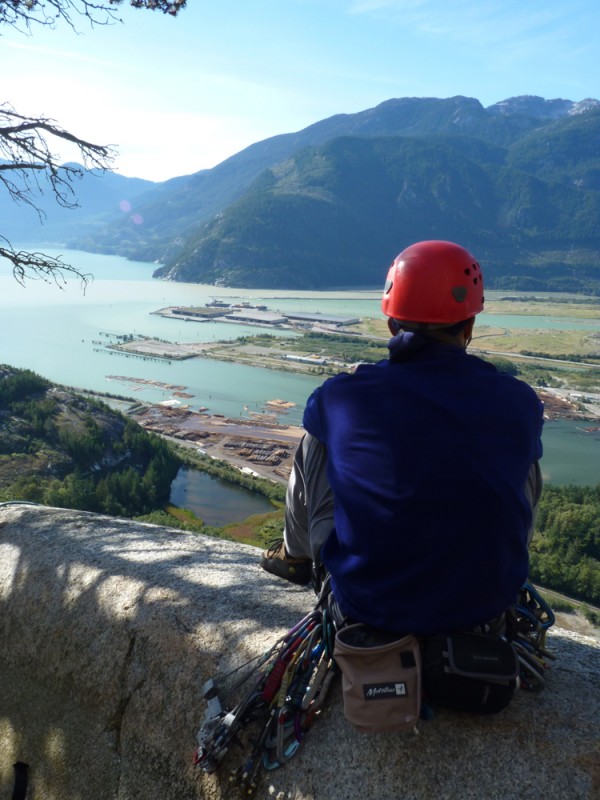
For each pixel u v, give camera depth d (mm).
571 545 51750
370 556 2004
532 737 2137
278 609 3039
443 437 2012
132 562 3654
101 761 2857
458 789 2020
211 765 2379
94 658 3127
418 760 2107
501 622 2072
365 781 2109
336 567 2119
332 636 2254
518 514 1993
